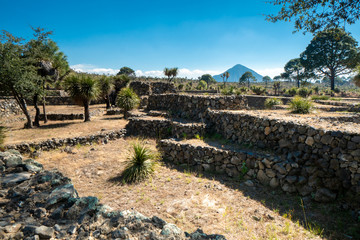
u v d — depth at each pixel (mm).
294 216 4816
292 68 98688
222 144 8703
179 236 2639
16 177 3645
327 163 5531
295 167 5875
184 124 10727
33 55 14258
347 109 15039
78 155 8859
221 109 12453
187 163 8219
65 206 3008
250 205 5176
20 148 8883
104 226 2652
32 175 3840
